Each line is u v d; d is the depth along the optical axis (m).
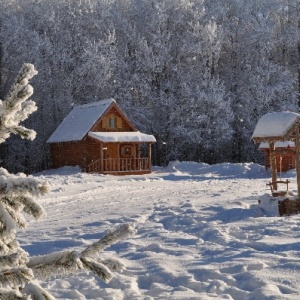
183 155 45.75
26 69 1.89
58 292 6.00
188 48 45.19
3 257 1.88
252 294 5.48
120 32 47.94
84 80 44.06
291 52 50.88
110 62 42.88
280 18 52.03
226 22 49.53
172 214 13.02
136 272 6.92
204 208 13.83
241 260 7.18
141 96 45.31
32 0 46.34
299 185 13.29
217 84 43.66
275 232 9.76
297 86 49.72
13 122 1.98
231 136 42.75
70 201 18.03
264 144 34.31
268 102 45.16
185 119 43.22
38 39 42.62
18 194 1.80
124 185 25.23
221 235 9.61
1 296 1.88
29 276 1.88
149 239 9.50
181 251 8.21
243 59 48.16
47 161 44.19
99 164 35.44
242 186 22.72
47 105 43.47
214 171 35.19
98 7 47.59
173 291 5.93
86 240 9.68
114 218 12.67
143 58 45.41
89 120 36.62
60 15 46.31
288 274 6.25
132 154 37.34
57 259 2.27
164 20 46.84
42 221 12.78
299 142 13.73
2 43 43.22
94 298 5.88
